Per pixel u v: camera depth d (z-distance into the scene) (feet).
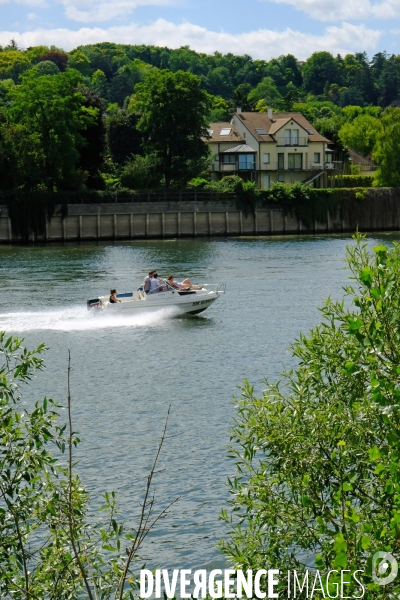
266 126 539.70
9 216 437.17
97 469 98.07
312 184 531.09
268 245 410.72
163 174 494.59
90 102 493.77
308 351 64.44
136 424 115.65
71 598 49.16
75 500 51.47
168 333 186.39
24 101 448.65
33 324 197.47
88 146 484.74
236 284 263.49
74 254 376.27
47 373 148.25
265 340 175.52
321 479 58.90
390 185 514.68
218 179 534.37
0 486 50.52
